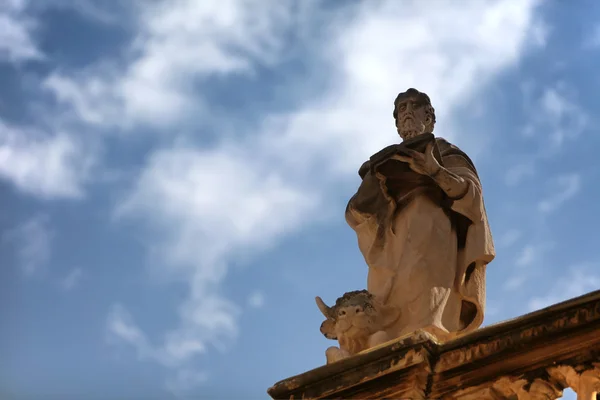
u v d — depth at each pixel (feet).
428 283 33.91
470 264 34.91
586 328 27.09
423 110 38.42
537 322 27.35
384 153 35.27
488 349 27.32
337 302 33.53
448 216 35.29
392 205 35.55
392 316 33.55
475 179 35.83
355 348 32.76
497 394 27.22
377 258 35.27
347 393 27.81
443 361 27.37
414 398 27.25
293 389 28.14
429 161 34.94
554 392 26.99
